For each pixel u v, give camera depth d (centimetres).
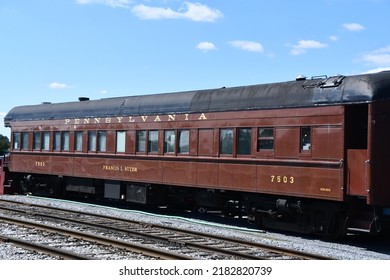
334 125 1201
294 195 1277
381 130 1141
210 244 1145
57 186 2217
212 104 1512
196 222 1583
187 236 1253
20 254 970
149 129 1716
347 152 1180
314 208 1284
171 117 1638
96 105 1972
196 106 1560
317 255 988
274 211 1362
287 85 1343
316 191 1230
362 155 1150
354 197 1191
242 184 1404
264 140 1362
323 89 1237
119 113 1844
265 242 1216
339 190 1183
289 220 1355
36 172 2223
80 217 1600
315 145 1238
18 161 2336
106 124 1894
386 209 1172
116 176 1836
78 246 1083
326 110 1220
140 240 1183
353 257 1055
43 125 2209
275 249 1067
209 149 1505
